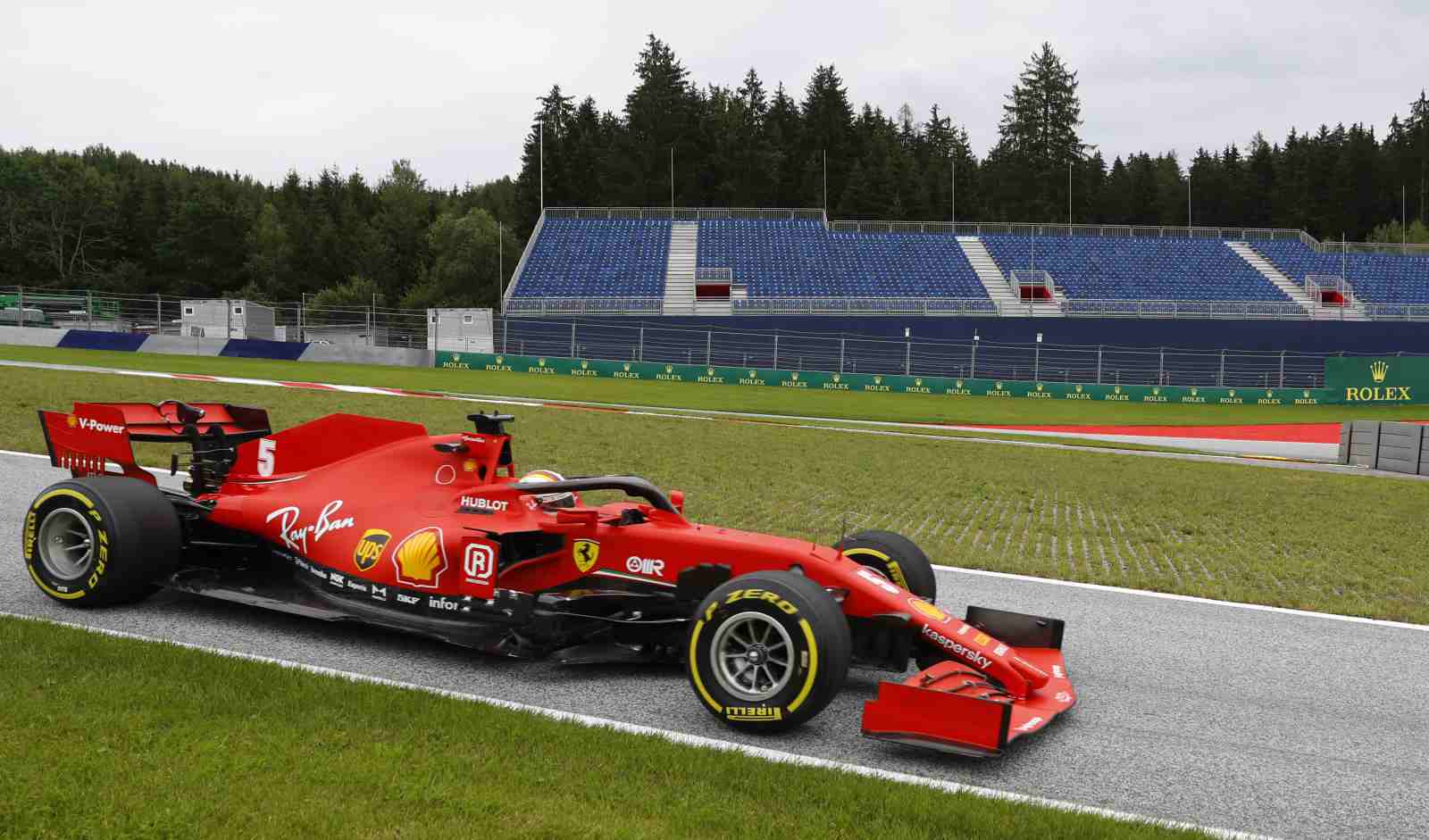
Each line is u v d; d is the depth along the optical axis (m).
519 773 3.86
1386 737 5.30
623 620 5.56
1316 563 10.20
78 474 6.88
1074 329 46.69
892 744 4.79
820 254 54.06
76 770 3.60
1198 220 103.12
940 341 45.41
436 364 38.12
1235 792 4.48
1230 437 31.61
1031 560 9.57
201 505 6.47
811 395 37.94
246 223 95.75
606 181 86.88
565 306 47.12
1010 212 98.69
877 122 102.00
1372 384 42.94
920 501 13.28
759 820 3.63
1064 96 100.38
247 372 29.14
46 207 92.94
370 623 5.68
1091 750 4.88
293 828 3.32
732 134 87.19
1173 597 8.29
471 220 78.75
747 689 4.91
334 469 6.53
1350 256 57.03
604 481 5.70
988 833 3.69
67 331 33.97
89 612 6.00
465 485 6.16
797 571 5.01
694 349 44.34
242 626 5.96
